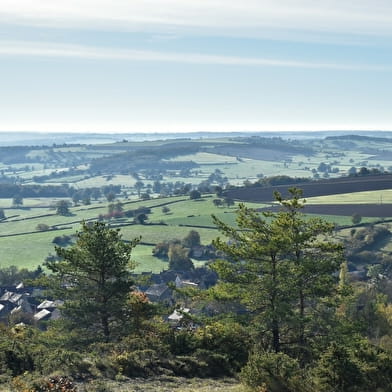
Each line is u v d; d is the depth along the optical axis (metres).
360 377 24.84
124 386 27.44
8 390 24.20
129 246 42.50
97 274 41.44
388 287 117.19
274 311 34.41
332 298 36.88
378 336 59.09
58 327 40.53
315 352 32.84
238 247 37.31
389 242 159.75
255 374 25.67
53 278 42.56
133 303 40.12
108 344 34.72
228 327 35.41
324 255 37.03
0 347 30.17
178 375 31.09
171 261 159.88
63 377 26.52
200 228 191.50
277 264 36.66
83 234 41.31
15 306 137.25
